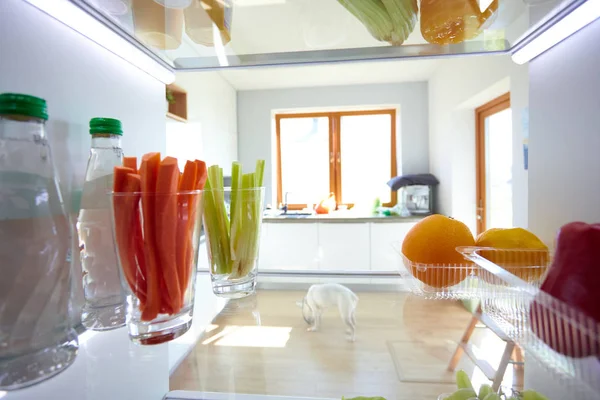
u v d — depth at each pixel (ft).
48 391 1.00
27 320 0.96
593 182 1.23
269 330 1.77
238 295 1.77
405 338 1.67
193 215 1.25
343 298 1.87
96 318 1.27
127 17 1.32
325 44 1.67
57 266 1.04
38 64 1.12
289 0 1.39
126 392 1.29
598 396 0.79
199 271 2.26
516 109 4.29
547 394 1.22
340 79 8.70
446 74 7.32
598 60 1.19
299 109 9.55
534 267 1.28
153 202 1.13
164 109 2.03
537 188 1.62
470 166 6.98
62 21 1.21
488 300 1.39
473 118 6.91
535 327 1.00
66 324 1.08
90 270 1.28
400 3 1.35
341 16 1.46
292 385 1.38
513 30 1.46
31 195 0.97
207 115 7.11
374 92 9.14
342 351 1.59
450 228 1.47
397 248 2.31
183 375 1.47
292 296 2.12
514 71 4.33
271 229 8.04
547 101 1.53
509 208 5.64
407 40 1.61
